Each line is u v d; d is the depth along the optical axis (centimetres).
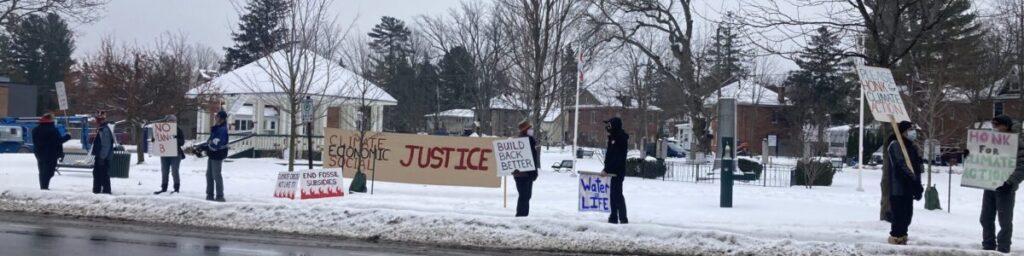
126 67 3225
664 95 5750
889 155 1158
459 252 1125
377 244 1177
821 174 2870
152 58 4350
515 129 5534
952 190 2753
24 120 4084
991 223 1132
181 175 2292
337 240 1205
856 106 5725
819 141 4953
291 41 2545
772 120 7006
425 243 1191
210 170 1516
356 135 2030
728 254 1100
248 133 3862
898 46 1527
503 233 1194
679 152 6347
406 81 6500
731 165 1709
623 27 3906
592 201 1384
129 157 2127
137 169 2502
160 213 1367
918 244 1173
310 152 2144
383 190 1933
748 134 6956
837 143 5912
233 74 3812
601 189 1384
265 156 3650
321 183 1670
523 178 1349
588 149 6319
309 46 2831
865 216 1558
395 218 1259
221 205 1365
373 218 1267
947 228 1367
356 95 3578
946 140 4031
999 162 1101
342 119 3700
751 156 5556
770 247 1105
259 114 3900
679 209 1631
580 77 3148
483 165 1981
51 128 1638
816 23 1444
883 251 1078
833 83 5772
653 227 1170
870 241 1195
